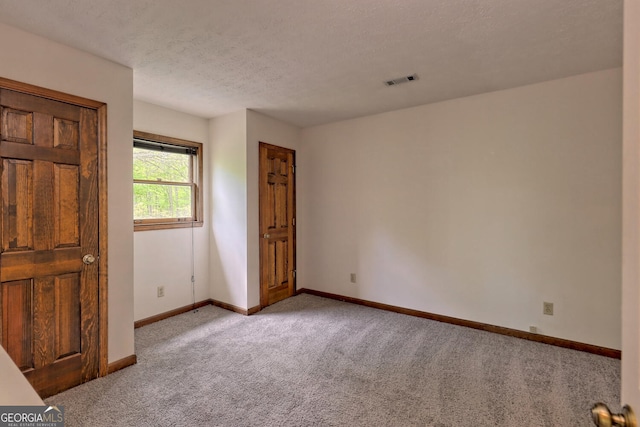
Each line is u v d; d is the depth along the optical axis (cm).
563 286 275
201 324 328
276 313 362
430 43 213
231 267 370
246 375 230
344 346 278
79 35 199
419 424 180
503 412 190
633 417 59
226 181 372
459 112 321
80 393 206
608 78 254
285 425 179
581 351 266
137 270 322
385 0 168
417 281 351
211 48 218
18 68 190
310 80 274
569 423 181
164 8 173
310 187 435
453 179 326
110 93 232
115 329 235
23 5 169
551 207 279
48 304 203
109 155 231
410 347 276
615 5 173
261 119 374
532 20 187
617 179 253
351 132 395
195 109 352
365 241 387
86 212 220
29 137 195
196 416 185
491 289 308
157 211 345
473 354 262
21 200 193
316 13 179
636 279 58
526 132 288
